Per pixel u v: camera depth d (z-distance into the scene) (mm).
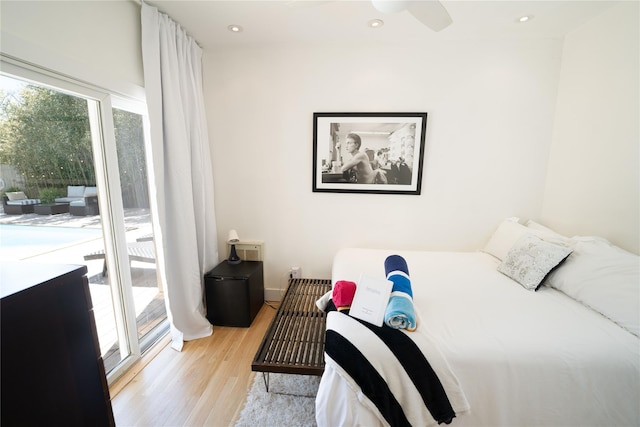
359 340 1146
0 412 592
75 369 741
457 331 1223
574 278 1542
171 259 1996
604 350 1104
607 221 1812
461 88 2262
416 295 1582
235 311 2236
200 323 2133
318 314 1858
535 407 1081
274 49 2322
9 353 594
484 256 2295
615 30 1747
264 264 2686
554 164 2246
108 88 1501
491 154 2334
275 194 2555
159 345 2008
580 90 2008
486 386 1080
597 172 1879
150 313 2156
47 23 1194
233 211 2619
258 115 2434
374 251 2408
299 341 1574
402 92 2299
